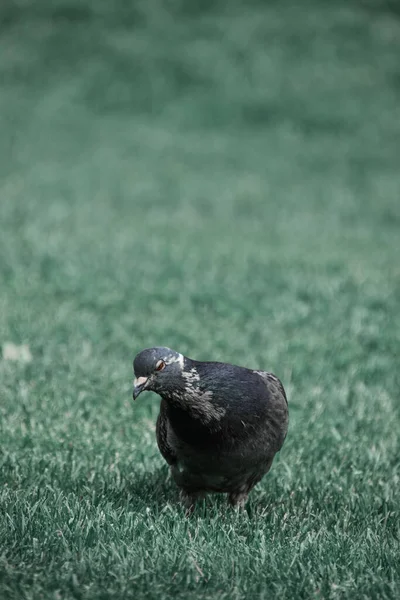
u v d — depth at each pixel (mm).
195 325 11836
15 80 37156
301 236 20344
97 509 6176
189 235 19500
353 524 6484
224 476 6391
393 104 36031
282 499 7035
